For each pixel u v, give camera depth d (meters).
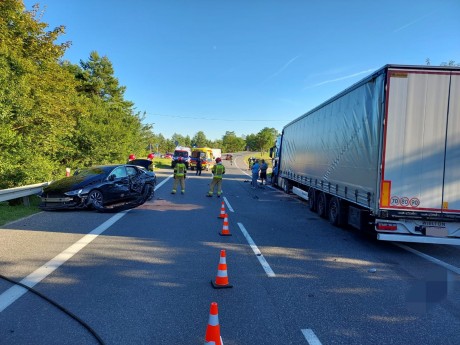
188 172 38.53
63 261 6.17
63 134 16.64
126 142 29.81
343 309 4.48
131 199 13.22
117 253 6.78
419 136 7.13
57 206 11.05
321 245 8.02
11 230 8.48
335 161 10.07
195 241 7.96
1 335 3.63
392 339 3.74
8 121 12.47
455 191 7.13
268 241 8.22
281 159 20.45
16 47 13.60
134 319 4.05
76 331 3.75
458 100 7.07
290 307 4.50
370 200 7.55
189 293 4.88
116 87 42.44
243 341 3.62
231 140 157.50
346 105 9.27
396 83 7.09
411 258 7.13
